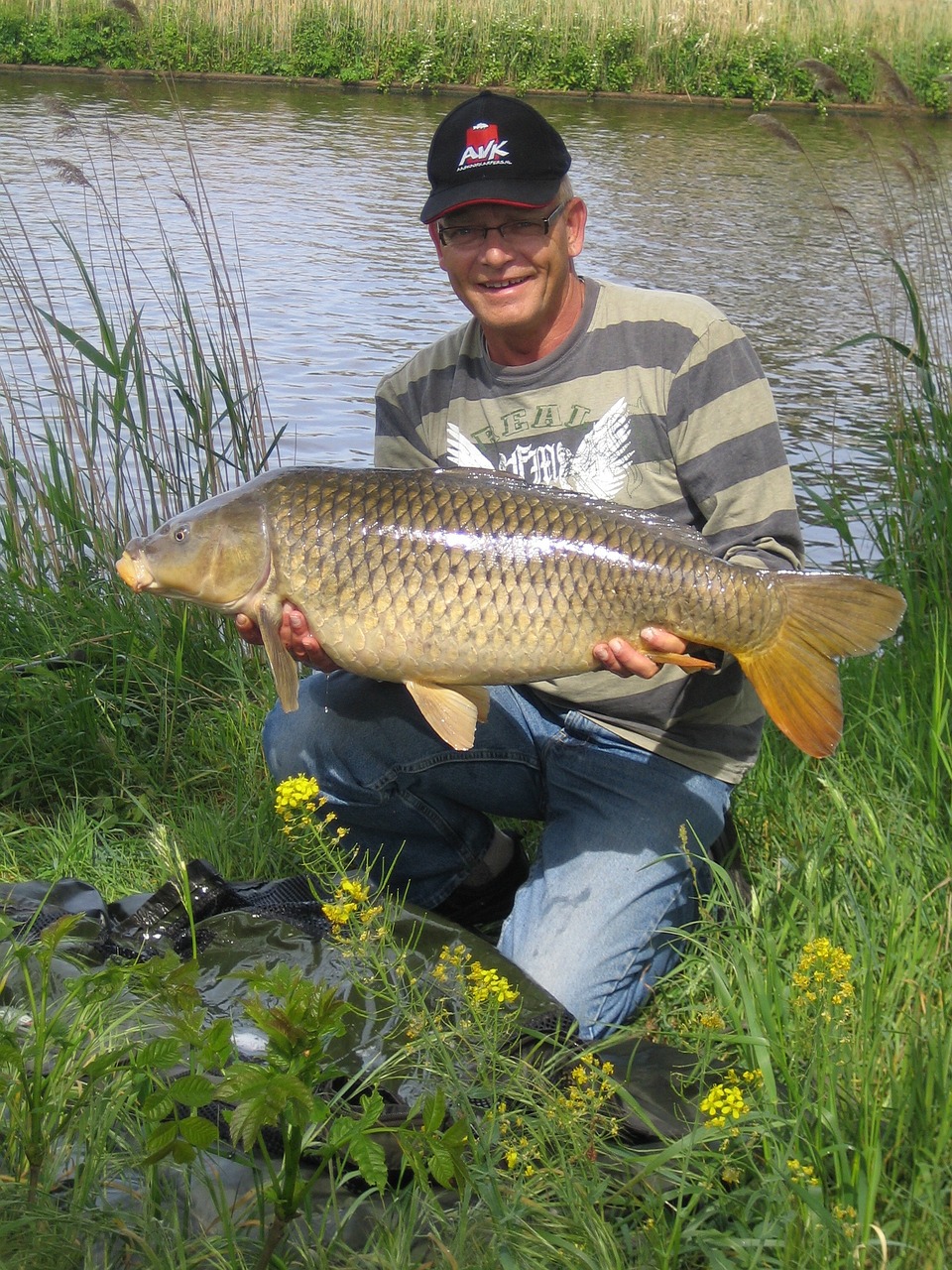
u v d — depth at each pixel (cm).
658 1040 290
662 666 291
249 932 291
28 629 443
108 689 431
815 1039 232
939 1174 217
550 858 307
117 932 290
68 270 1102
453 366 327
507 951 298
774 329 1034
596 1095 244
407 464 336
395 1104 238
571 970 288
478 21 2470
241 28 2400
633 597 264
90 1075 213
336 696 325
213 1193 210
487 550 264
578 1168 223
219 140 1800
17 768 396
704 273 1205
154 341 924
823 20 2505
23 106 1905
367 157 1755
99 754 400
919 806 338
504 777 324
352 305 1079
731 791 332
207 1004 270
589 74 2453
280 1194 197
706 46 2442
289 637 278
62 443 523
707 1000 292
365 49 2447
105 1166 219
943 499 480
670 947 305
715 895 302
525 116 294
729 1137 219
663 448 308
